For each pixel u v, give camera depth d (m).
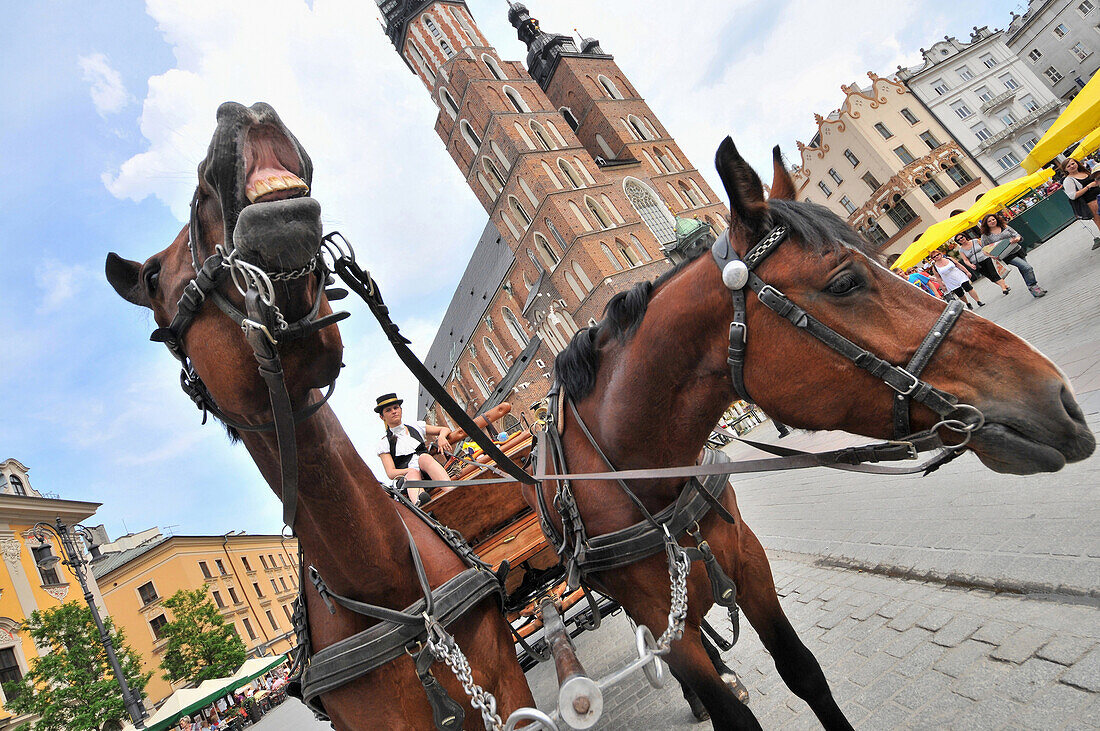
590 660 6.83
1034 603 3.65
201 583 44.62
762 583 2.76
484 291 59.16
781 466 2.29
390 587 2.34
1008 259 16.11
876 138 50.66
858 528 6.45
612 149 56.03
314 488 2.13
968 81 54.38
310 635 2.53
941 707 3.13
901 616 4.25
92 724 22.59
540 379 50.16
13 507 28.56
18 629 25.66
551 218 46.66
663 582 2.64
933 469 2.03
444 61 51.72
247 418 2.05
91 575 31.80
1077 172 13.35
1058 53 57.22
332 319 1.80
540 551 4.22
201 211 1.87
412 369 2.18
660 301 2.56
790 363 2.14
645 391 2.61
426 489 4.50
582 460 2.92
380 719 2.25
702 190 57.03
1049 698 2.83
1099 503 4.39
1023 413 1.84
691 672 2.55
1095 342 8.20
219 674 34.44
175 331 2.02
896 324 2.00
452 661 2.21
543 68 58.94
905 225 50.91
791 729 3.67
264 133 1.73
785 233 2.13
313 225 1.63
